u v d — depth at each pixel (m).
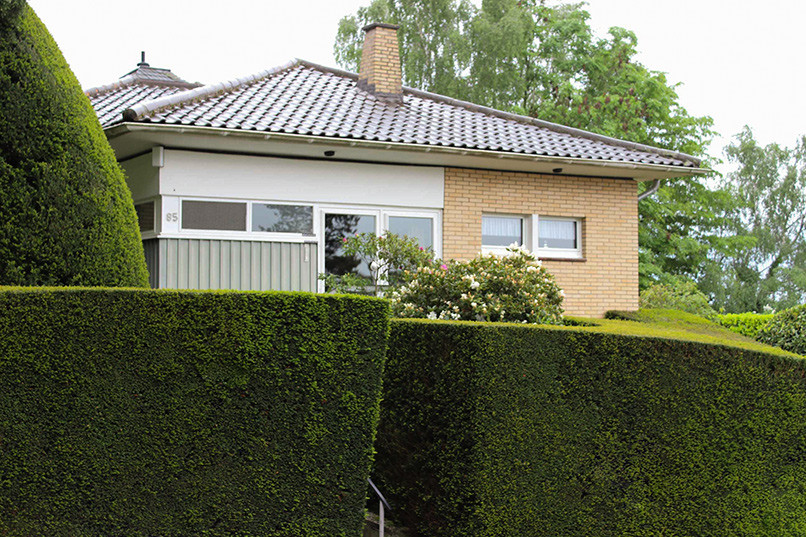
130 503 4.75
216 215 12.41
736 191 51.41
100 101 15.37
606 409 6.21
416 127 13.88
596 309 14.80
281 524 5.03
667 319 14.55
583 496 6.12
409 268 11.55
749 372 6.82
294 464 5.07
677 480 6.49
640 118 32.31
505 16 36.50
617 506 6.25
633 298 15.09
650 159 14.62
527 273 10.19
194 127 11.29
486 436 5.76
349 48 37.00
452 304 9.77
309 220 12.97
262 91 14.69
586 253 14.80
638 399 6.34
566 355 6.09
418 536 6.23
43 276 5.47
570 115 31.69
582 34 35.53
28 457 4.54
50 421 4.60
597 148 14.81
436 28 37.75
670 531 6.46
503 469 5.82
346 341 5.19
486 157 13.32
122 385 4.76
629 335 6.33
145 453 4.79
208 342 4.93
